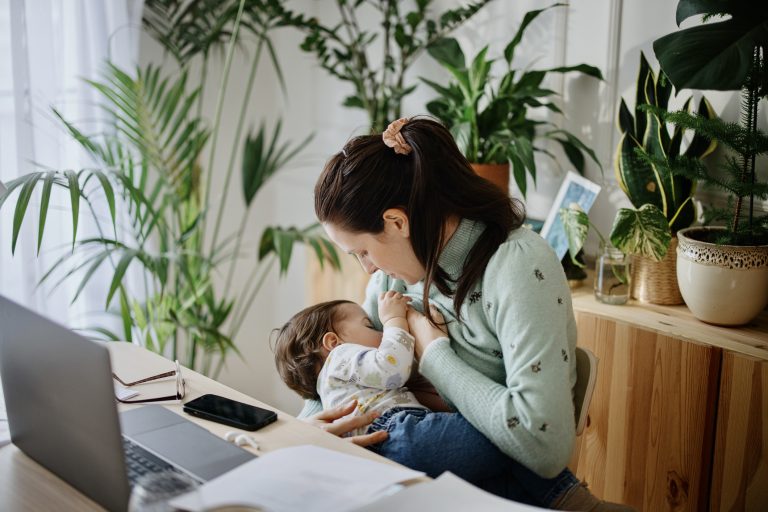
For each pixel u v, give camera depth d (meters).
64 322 2.35
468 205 1.30
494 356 1.33
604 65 2.02
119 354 1.52
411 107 2.55
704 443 1.62
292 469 1.04
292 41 2.89
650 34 1.91
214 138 2.39
